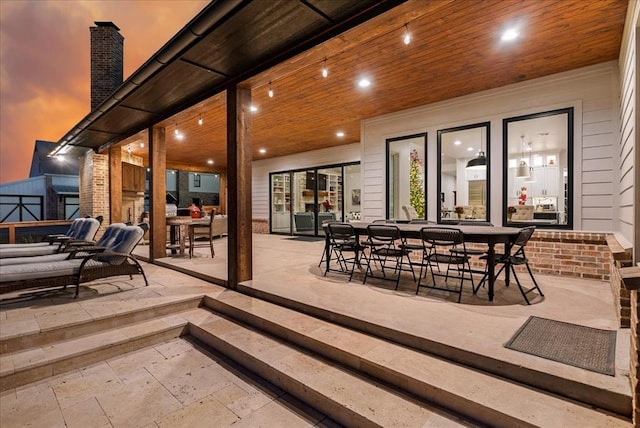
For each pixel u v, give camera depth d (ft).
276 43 9.66
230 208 12.78
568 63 12.89
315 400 6.77
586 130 13.30
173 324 10.43
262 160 36.73
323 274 14.57
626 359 6.39
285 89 15.33
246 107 12.50
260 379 7.99
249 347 8.75
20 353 8.29
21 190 37.11
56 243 17.30
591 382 5.62
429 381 6.34
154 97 13.93
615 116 12.65
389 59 12.32
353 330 8.89
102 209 23.36
